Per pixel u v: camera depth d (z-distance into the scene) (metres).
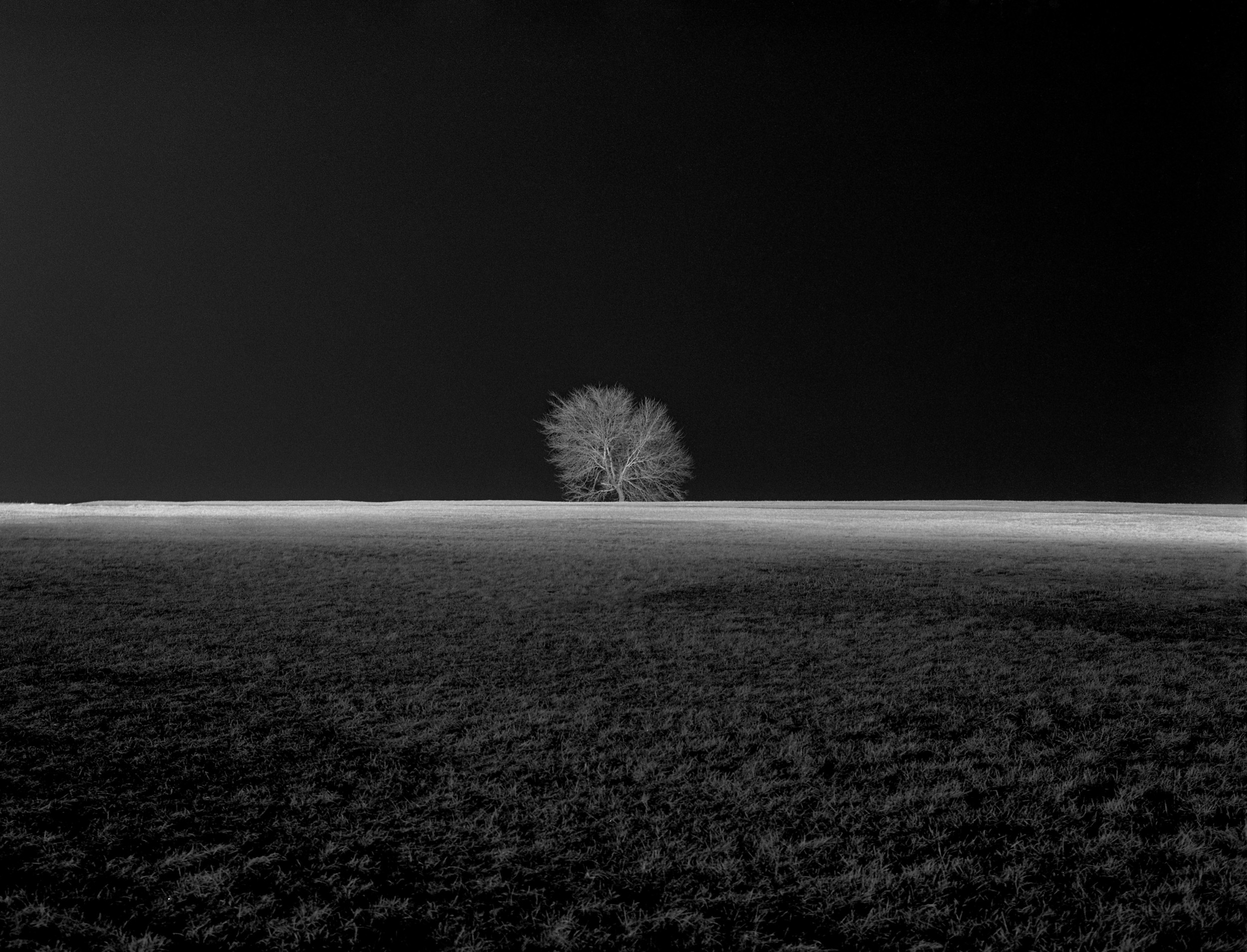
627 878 4.84
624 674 9.05
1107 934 4.33
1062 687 8.58
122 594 13.38
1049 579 15.57
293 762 6.49
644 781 6.16
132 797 5.81
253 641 10.36
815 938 4.31
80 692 8.16
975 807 5.76
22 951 4.12
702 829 5.42
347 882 4.79
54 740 6.85
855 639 10.73
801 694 8.31
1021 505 51.38
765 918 4.46
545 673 9.05
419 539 22.92
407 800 5.83
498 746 6.88
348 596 13.59
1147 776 6.27
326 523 29.55
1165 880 4.83
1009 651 10.10
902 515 38.09
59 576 14.89
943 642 10.52
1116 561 18.33
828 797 5.89
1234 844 5.21
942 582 15.26
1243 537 25.50
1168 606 12.97
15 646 9.88
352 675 8.90
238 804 5.73
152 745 6.79
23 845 5.11
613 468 61.00
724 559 18.56
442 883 4.79
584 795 5.93
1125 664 9.49
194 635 10.59
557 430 60.69
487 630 11.18
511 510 42.66
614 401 60.50
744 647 10.27
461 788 6.03
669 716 7.62
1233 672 9.15
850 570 16.78
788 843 5.23
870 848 5.19
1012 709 7.87
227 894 4.65
